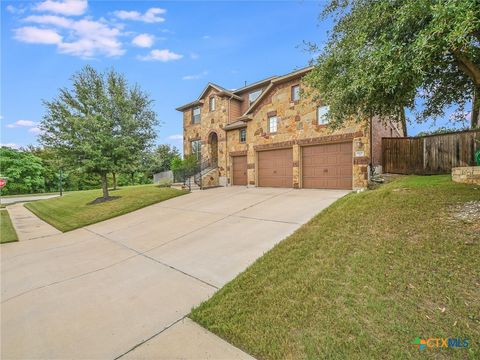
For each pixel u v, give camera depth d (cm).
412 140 1030
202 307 323
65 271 501
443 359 201
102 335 285
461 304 253
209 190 1474
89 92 1310
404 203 554
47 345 272
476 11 269
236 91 1808
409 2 324
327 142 1123
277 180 1360
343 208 630
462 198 521
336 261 376
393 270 325
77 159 1253
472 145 901
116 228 840
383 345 221
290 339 244
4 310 359
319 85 592
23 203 2002
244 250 507
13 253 650
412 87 412
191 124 2086
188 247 573
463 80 557
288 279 354
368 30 423
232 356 236
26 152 3155
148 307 340
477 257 316
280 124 1317
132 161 1346
